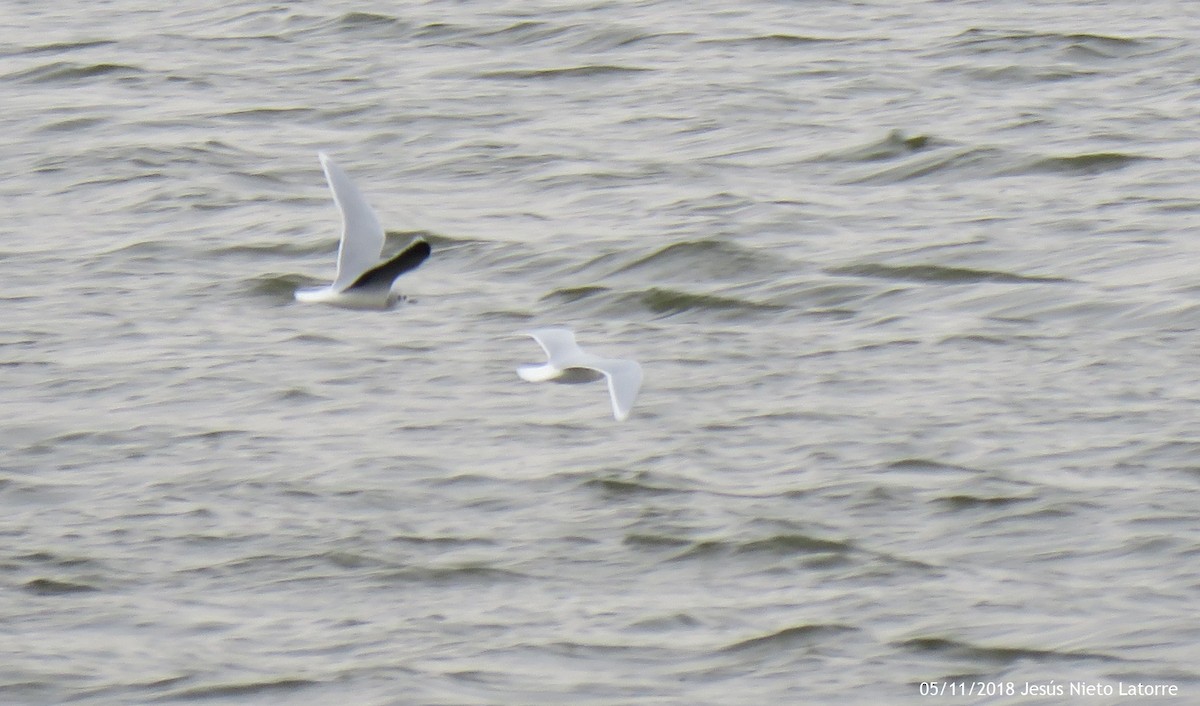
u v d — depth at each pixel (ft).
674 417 62.13
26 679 47.42
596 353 68.03
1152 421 60.59
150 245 79.61
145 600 51.37
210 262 77.87
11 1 130.11
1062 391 63.26
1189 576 51.24
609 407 63.00
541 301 73.51
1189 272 73.41
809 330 69.87
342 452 59.82
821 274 75.20
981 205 83.66
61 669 47.91
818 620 49.62
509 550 53.72
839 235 79.87
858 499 55.93
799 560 52.80
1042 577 51.55
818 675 47.21
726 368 66.28
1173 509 54.65
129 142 94.43
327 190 87.61
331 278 75.82
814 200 84.84
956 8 123.54
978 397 62.95
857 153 91.66
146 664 48.14
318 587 51.93
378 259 36.29
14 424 62.13
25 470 59.00
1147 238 78.07
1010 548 53.06
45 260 78.13
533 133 96.22
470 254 78.28
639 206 83.92
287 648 48.83
